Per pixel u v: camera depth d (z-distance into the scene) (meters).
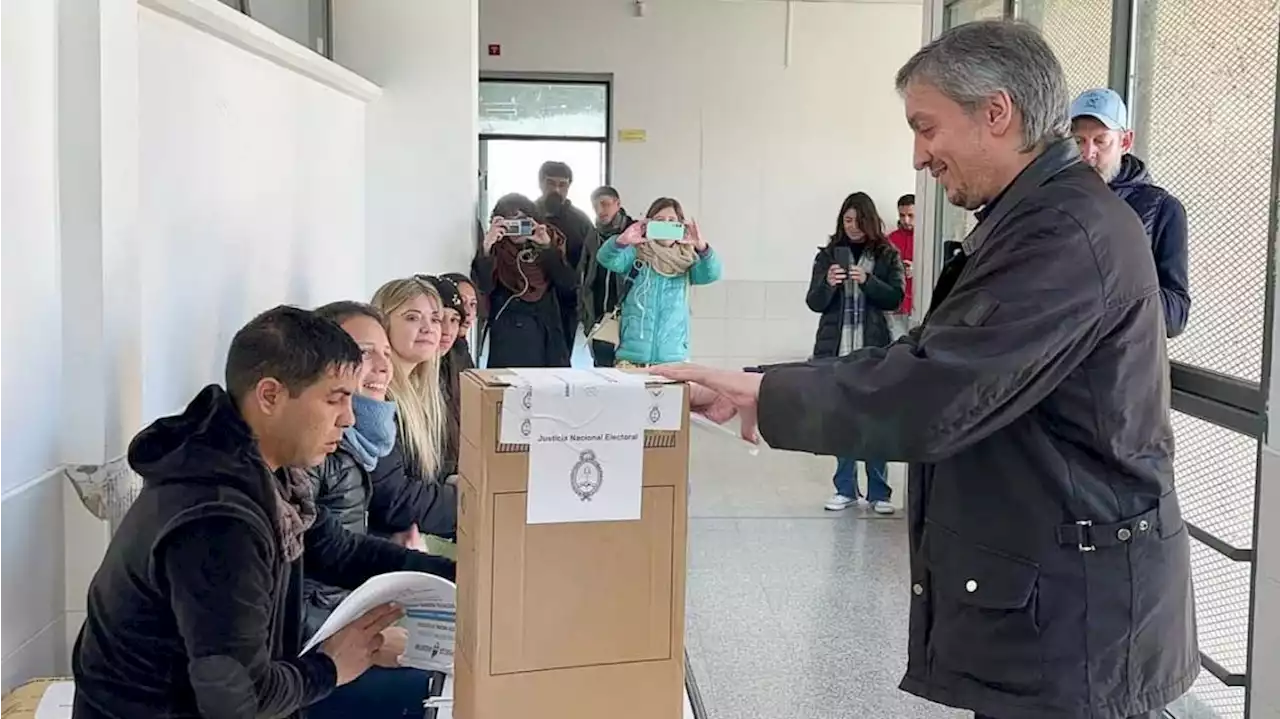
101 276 1.98
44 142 1.90
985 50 1.52
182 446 1.45
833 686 3.33
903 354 1.50
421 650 1.76
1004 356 1.45
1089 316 1.47
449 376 3.46
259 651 1.42
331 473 2.29
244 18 2.82
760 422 1.51
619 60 8.27
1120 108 2.81
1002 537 1.58
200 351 2.73
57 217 1.96
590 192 8.45
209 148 2.78
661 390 1.40
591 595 1.41
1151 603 1.58
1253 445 2.54
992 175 1.58
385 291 2.82
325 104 4.02
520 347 5.25
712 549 4.71
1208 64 2.78
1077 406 1.53
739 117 8.35
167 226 2.49
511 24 8.22
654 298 5.36
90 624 1.48
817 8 8.27
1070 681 1.56
